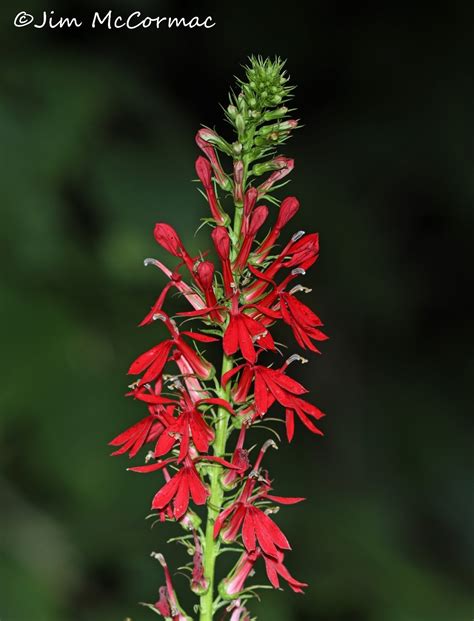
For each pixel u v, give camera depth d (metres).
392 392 1.52
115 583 0.99
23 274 0.92
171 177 0.98
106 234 0.96
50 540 0.93
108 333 0.94
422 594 1.01
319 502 1.13
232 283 0.68
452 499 1.39
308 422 0.68
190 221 0.97
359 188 1.52
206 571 0.69
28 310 0.90
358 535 1.06
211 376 0.69
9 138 0.94
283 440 1.23
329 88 1.58
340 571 1.02
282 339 1.43
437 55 1.56
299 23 1.54
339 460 1.43
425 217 1.64
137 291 0.96
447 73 1.56
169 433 0.67
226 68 1.48
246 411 0.69
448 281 1.66
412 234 1.63
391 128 1.54
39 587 0.89
